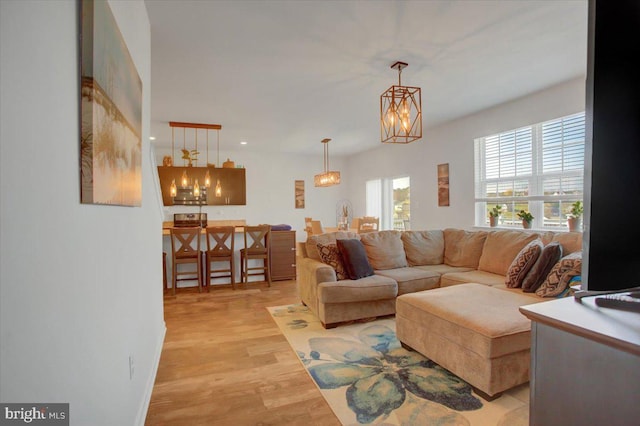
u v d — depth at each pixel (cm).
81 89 91
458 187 525
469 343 196
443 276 346
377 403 189
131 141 155
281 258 528
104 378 112
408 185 713
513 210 442
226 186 744
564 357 90
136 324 170
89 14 93
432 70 334
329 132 602
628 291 100
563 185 381
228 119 511
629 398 76
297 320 334
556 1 224
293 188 846
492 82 369
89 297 98
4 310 57
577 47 289
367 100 423
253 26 249
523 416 176
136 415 162
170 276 473
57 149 77
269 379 217
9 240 58
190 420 176
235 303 399
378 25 250
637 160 92
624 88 92
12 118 59
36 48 68
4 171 57
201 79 350
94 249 103
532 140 415
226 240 498
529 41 278
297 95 402
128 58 150
